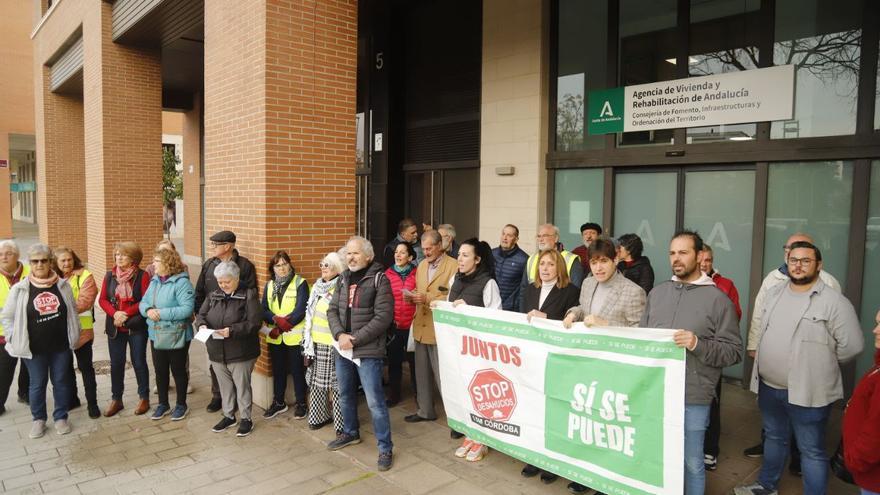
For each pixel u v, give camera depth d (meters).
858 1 5.46
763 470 3.96
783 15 5.91
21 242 26.80
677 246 3.52
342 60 6.52
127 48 10.93
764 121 5.98
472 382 4.50
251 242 6.13
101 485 4.28
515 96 8.05
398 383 5.97
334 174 6.47
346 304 4.62
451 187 9.41
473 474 4.41
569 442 3.89
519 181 8.05
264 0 5.84
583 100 7.51
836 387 3.58
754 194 6.13
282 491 4.18
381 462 4.49
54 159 15.74
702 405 3.46
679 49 6.57
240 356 5.11
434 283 5.34
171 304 5.44
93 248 11.64
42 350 5.11
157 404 5.96
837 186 5.64
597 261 3.97
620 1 7.13
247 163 6.17
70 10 12.70
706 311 3.45
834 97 5.62
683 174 6.66
